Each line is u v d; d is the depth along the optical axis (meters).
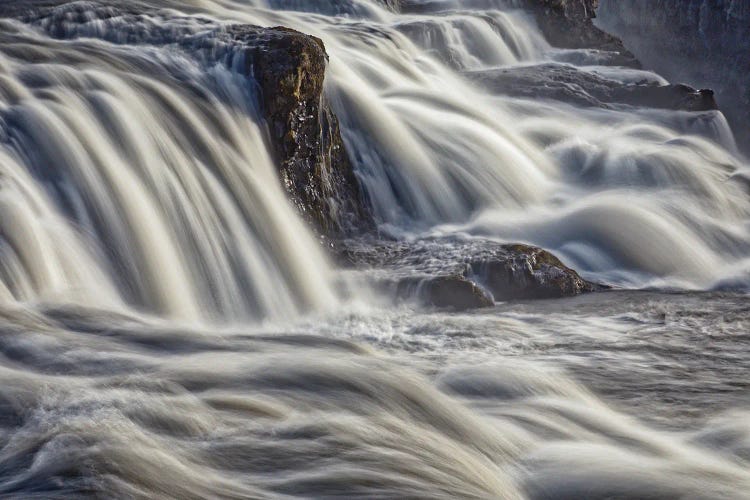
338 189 37.91
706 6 83.50
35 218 25.95
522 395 19.86
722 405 20.08
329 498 13.64
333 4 63.41
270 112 35.78
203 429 15.37
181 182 31.03
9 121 28.77
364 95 41.47
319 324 27.70
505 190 42.28
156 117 32.22
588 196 43.50
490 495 14.59
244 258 31.11
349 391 17.77
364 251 35.38
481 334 26.22
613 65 72.00
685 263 38.28
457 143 42.88
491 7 75.19
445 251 34.69
